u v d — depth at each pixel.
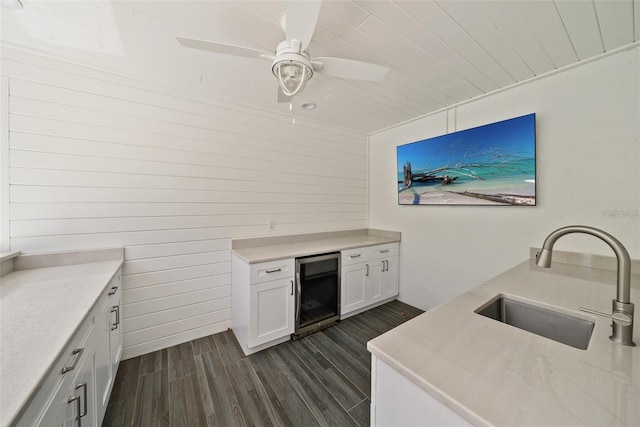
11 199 1.63
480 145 2.32
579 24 1.40
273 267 2.14
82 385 1.02
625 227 1.65
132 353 2.02
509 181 2.15
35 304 1.12
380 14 1.32
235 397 1.62
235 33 1.48
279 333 2.19
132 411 1.50
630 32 1.46
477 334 0.86
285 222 2.83
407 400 0.70
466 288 2.51
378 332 2.44
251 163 2.58
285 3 1.25
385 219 3.36
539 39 1.53
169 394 1.64
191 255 2.26
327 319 2.51
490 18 1.36
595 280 1.49
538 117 2.00
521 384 0.62
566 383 0.62
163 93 2.11
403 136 3.11
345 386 1.72
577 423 0.50
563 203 1.89
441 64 1.81
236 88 2.19
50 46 1.62
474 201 2.39
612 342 0.81
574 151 1.84
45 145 1.72
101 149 1.89
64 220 1.78
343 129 3.29
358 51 1.65
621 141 1.65
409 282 3.06
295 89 1.46
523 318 1.21
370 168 3.58
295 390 1.68
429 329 0.90
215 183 2.37
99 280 1.44
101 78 1.88
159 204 2.12
